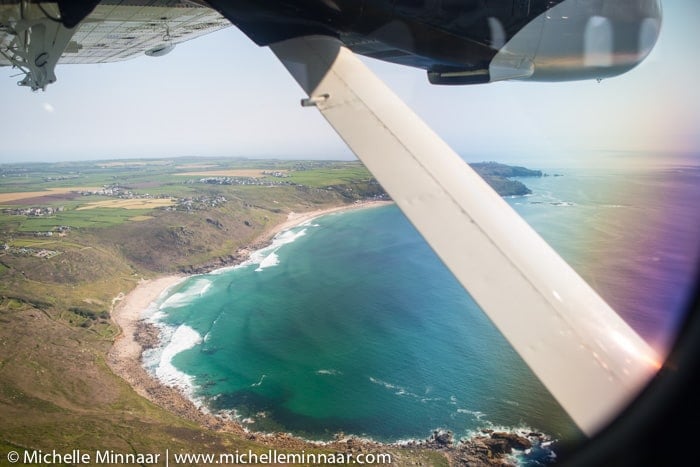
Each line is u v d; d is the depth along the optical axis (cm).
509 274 241
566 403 211
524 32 526
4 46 514
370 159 293
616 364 221
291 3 397
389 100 329
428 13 473
